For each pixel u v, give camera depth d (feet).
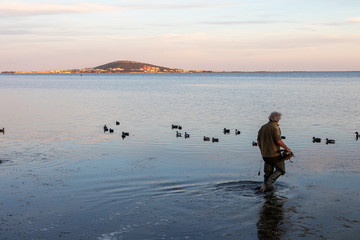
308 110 118.21
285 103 146.82
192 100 169.48
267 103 148.46
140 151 55.88
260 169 43.37
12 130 79.92
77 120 98.78
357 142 61.77
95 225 26.89
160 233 25.43
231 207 30.07
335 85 332.80
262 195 32.99
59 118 103.55
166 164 46.47
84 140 66.39
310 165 44.78
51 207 30.68
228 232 25.46
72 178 39.75
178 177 39.83
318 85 335.26
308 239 24.29
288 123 87.61
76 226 26.76
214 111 120.57
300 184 36.37
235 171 42.47
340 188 34.88
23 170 43.50
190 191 34.50
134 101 166.50
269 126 35.17
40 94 225.56
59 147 59.16
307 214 28.43
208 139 65.31
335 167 43.62
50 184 37.40
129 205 30.89
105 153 54.13
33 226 26.81
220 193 33.76
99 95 213.66
